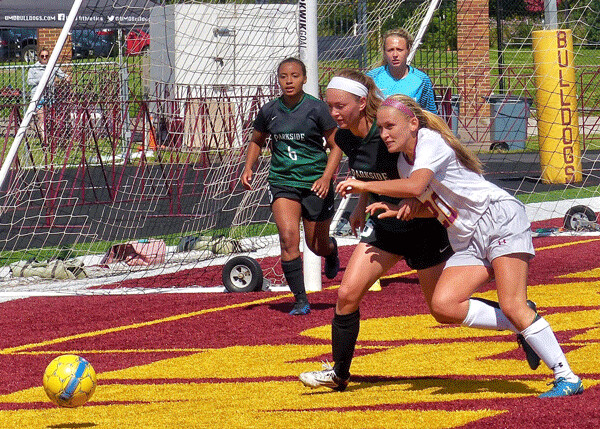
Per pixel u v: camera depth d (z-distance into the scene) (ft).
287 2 117.08
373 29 117.70
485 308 47.03
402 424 42.96
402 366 56.44
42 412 48.47
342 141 51.80
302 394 50.75
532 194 148.87
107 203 145.18
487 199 46.06
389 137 46.26
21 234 123.65
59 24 203.41
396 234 49.49
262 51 119.65
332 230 117.29
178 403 49.67
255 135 75.00
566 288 81.41
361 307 75.87
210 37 118.83
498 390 49.26
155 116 140.56
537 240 110.73
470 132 195.21
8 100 206.80
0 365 61.67
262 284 86.43
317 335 67.46
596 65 185.57
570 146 155.22
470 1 189.88
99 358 63.00
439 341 63.31
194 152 134.92
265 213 135.13
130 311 79.05
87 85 143.23
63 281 96.68
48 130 146.92
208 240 109.29
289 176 73.41
